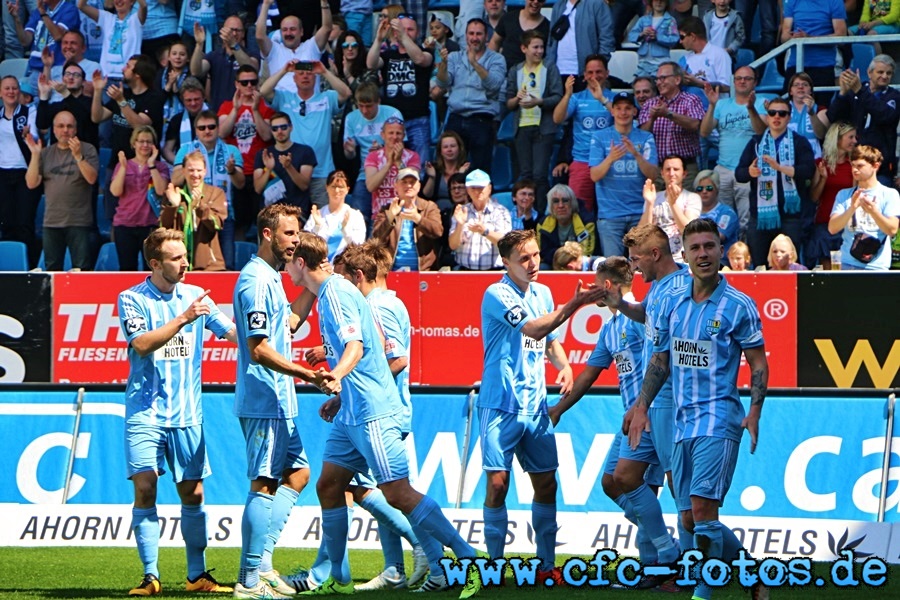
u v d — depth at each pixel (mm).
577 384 25156
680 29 45688
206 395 32344
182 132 45625
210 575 23500
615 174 41531
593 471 30438
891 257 37812
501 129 48156
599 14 45938
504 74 45875
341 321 21750
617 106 41562
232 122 44969
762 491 29172
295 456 23250
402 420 24750
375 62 46281
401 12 46688
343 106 46656
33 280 35562
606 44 46188
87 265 44312
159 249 23594
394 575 23531
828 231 39469
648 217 38812
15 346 35688
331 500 22734
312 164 44125
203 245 39969
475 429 31297
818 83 45875
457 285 34719
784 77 46688
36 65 51469
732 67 46469
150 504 23094
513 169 47375
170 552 28641
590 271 35344
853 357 32562
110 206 45062
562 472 30516
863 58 46875
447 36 47969
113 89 45312
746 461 29453
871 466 28969
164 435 23344
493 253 39562
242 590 22031
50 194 43812
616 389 31078
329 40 48625
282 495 23172
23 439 32188
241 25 47469
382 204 42750
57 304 35562
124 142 46250
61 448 32062
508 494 30062
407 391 25406
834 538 27828
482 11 49312
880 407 29328
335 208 39875
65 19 50781
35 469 31969
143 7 49875
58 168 43750
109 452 31938
